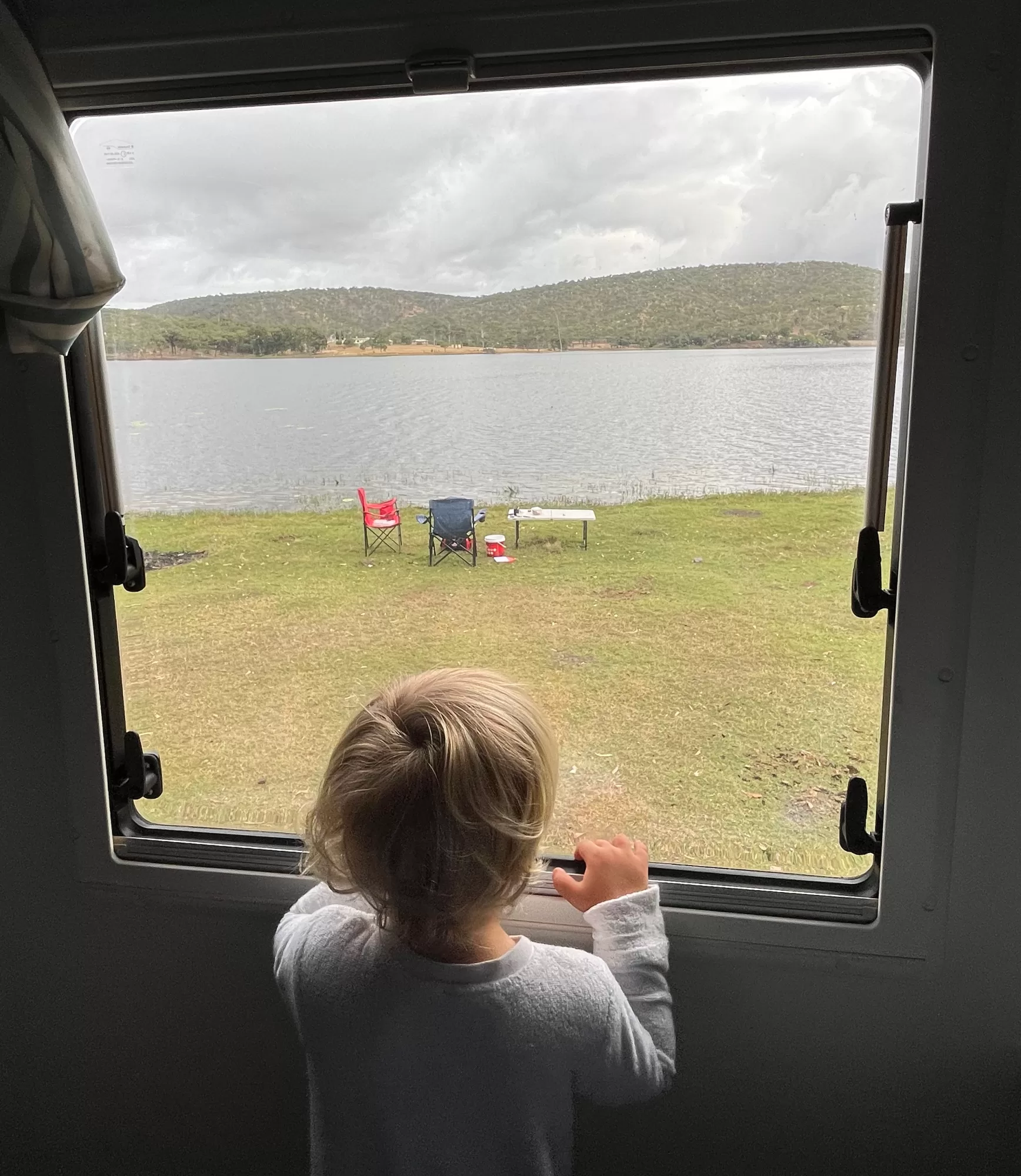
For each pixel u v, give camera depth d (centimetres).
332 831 99
